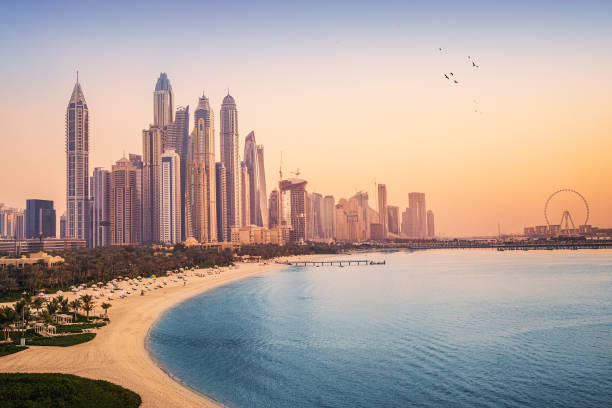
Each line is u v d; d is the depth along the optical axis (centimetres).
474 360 11219
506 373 10269
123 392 8400
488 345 12594
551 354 11694
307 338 13562
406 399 8844
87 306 15750
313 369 10594
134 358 10906
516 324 15312
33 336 12475
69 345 11719
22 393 7719
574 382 9719
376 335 13900
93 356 10844
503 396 8969
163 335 13750
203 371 10312
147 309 18188
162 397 8500
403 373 10300
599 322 15488
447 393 9131
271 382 9688
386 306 19412
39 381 8312
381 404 8600
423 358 11419
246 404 8519
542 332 14112
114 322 15262
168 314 17462
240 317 16925
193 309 18688
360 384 9606
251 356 11575
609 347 12325
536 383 9681
